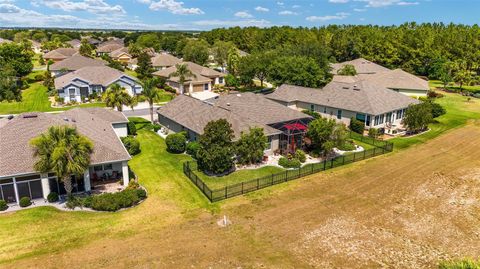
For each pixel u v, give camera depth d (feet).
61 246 84.28
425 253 83.15
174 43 554.87
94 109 167.43
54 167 94.68
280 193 112.57
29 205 101.76
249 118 149.48
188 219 96.84
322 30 518.78
